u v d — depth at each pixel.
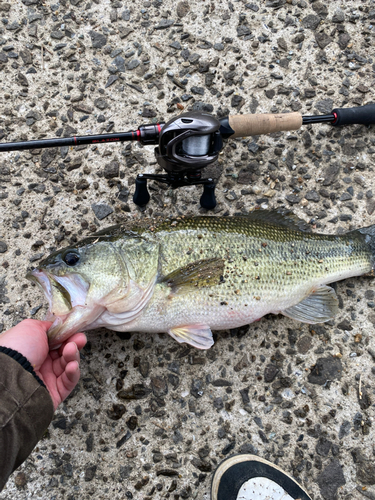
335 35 0.68
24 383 0.42
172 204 0.64
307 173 0.66
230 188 0.65
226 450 0.58
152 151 0.65
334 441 0.59
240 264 0.55
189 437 0.58
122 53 0.67
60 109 0.65
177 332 0.55
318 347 0.61
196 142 0.51
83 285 0.52
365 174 0.66
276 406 0.60
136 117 0.66
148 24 0.67
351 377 0.61
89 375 0.59
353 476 0.58
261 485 0.56
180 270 0.54
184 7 0.68
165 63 0.67
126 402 0.59
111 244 0.53
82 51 0.67
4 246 0.62
